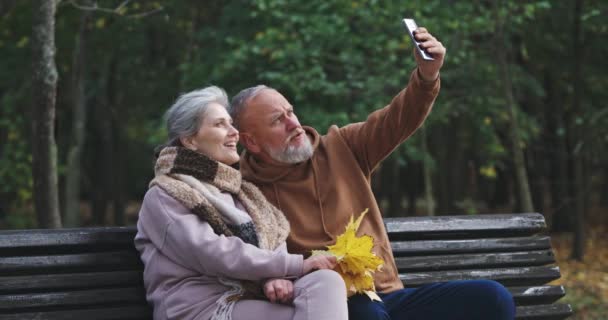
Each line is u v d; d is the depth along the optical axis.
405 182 18.25
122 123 14.27
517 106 10.50
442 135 12.91
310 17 8.20
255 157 3.72
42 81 4.87
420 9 8.47
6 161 10.55
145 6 10.23
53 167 4.97
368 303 3.29
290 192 3.62
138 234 3.28
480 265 3.84
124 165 15.29
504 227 3.88
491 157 11.84
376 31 8.55
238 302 3.11
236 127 3.68
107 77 12.75
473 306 3.32
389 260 3.57
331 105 8.36
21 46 10.32
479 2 9.29
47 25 4.84
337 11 8.39
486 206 20.53
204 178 3.29
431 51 3.48
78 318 3.29
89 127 14.88
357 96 8.59
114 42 11.05
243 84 8.62
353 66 8.48
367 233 3.57
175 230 3.12
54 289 3.29
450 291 3.37
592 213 18.16
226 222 3.24
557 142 13.47
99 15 9.45
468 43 9.07
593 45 11.15
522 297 3.85
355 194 3.65
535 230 3.93
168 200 3.18
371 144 3.71
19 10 9.85
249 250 3.10
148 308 3.39
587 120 10.99
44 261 3.28
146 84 12.72
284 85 8.19
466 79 9.74
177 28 11.33
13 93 11.33
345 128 3.81
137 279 3.39
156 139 9.06
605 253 12.16
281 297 3.06
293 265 3.11
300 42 8.13
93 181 16.61
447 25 8.62
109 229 3.37
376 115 3.73
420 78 3.57
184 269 3.15
